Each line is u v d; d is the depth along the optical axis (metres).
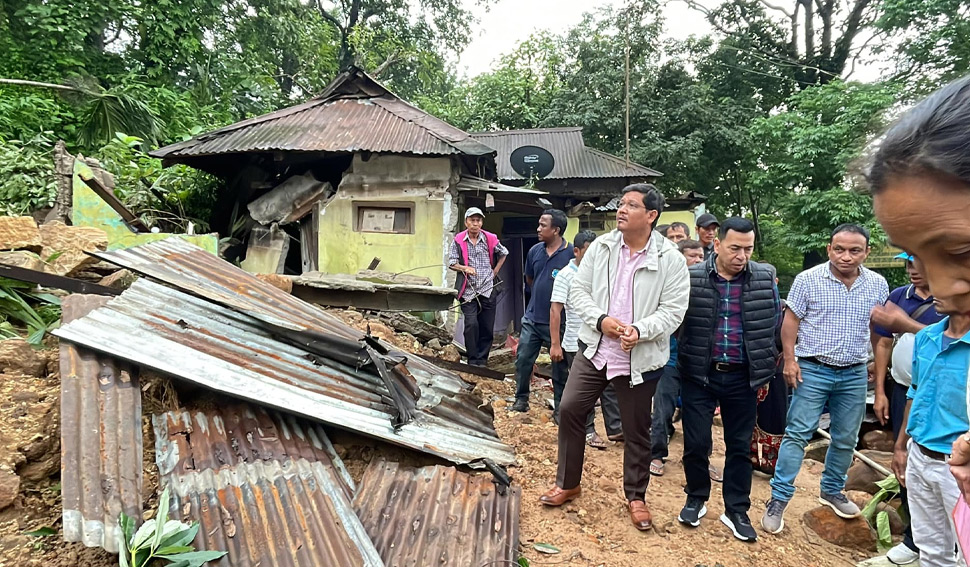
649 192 3.11
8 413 2.70
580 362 3.28
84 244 4.55
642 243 3.17
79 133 8.34
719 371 3.19
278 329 3.36
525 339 5.22
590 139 17.58
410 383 3.69
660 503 3.68
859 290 3.32
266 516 2.25
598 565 2.78
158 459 2.45
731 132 16.34
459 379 4.39
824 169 13.49
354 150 7.38
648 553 2.98
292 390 2.92
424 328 6.60
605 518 3.30
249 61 13.91
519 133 15.05
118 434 2.30
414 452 3.10
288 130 8.09
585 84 17.70
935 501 2.42
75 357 2.54
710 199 19.42
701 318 3.21
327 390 3.09
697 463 3.32
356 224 7.89
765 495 4.05
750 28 20.73
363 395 3.24
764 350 3.17
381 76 22.17
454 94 21.20
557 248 5.16
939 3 13.34
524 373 5.25
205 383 2.62
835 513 3.46
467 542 2.50
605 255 3.27
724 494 3.39
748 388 3.21
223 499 2.28
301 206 7.86
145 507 2.30
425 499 2.71
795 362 3.44
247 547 2.10
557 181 12.85
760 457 4.23
